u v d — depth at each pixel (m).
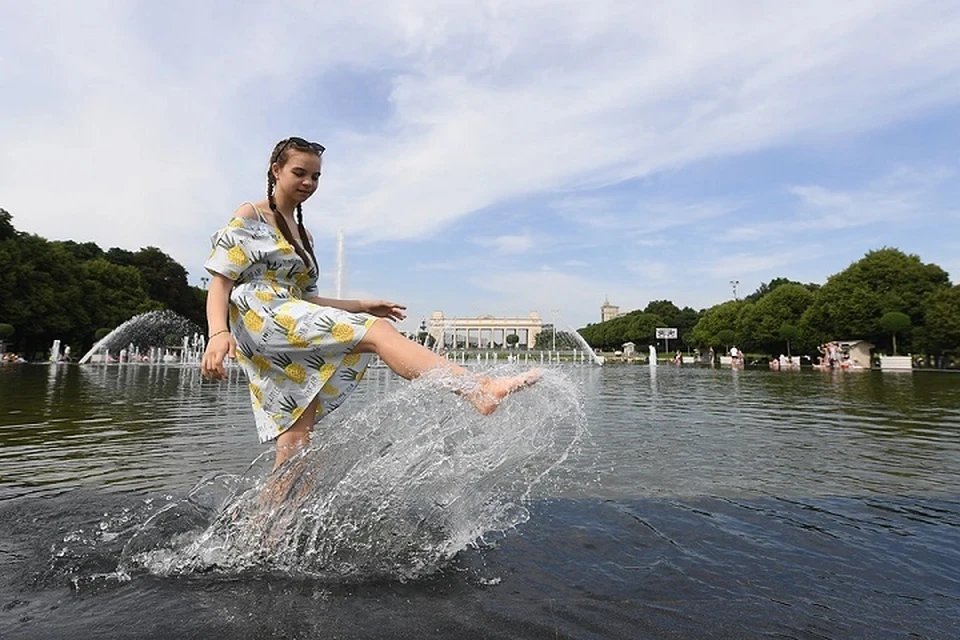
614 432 6.15
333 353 2.67
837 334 42.34
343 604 1.81
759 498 3.31
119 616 1.71
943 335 36.66
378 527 2.45
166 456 4.53
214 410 8.07
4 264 35.66
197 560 2.19
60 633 1.60
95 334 43.09
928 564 2.28
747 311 54.56
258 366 2.72
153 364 31.80
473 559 2.23
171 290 55.84
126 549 2.31
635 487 3.53
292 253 2.86
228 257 2.69
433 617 1.72
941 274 41.16
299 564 2.14
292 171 2.89
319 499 2.50
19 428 6.20
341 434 2.61
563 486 3.53
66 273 41.22
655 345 89.62
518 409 2.67
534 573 2.10
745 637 1.65
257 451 4.76
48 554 2.26
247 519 2.44
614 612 1.79
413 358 2.54
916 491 3.53
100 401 9.39
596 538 2.52
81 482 3.60
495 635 1.61
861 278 42.06
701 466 4.25
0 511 2.89
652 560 2.27
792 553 2.39
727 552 2.38
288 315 2.67
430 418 2.60
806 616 1.79
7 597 1.85
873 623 1.75
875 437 5.87
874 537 2.62
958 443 5.48
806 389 14.10
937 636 1.68
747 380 19.20
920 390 13.71
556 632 1.64
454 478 2.62
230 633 1.60
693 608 1.83
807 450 5.04
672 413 8.27
